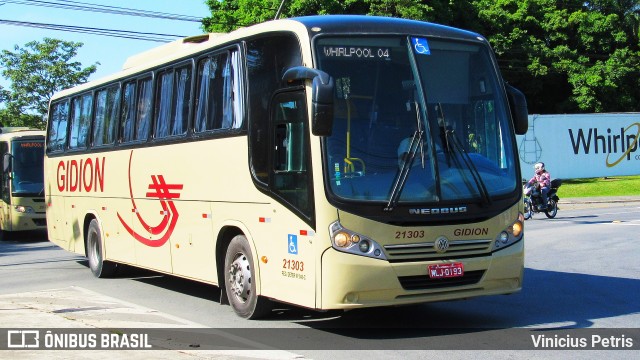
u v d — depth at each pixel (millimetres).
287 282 7879
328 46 7664
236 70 8984
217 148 9320
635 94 47531
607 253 14453
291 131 7801
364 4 35406
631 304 9438
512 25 45438
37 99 52281
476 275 7758
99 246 13398
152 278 13414
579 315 8805
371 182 7375
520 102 8438
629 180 40125
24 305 10211
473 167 7844
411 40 8008
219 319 9133
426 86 7902
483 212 7766
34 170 22516
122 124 12430
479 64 8367
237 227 8945
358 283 7195
